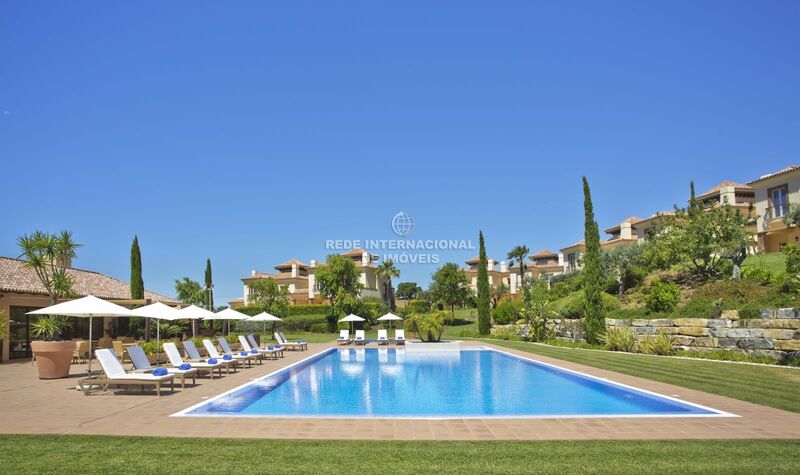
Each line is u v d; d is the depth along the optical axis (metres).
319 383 14.27
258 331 44.59
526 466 5.74
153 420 8.13
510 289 63.78
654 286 21.91
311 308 47.94
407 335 37.44
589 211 24.47
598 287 23.86
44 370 14.20
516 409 9.84
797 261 16.95
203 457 6.05
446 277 53.78
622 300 29.50
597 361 17.05
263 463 5.84
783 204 29.97
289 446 6.53
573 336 26.39
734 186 40.16
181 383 12.27
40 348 14.09
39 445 6.59
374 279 60.19
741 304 17.08
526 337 30.61
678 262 26.16
